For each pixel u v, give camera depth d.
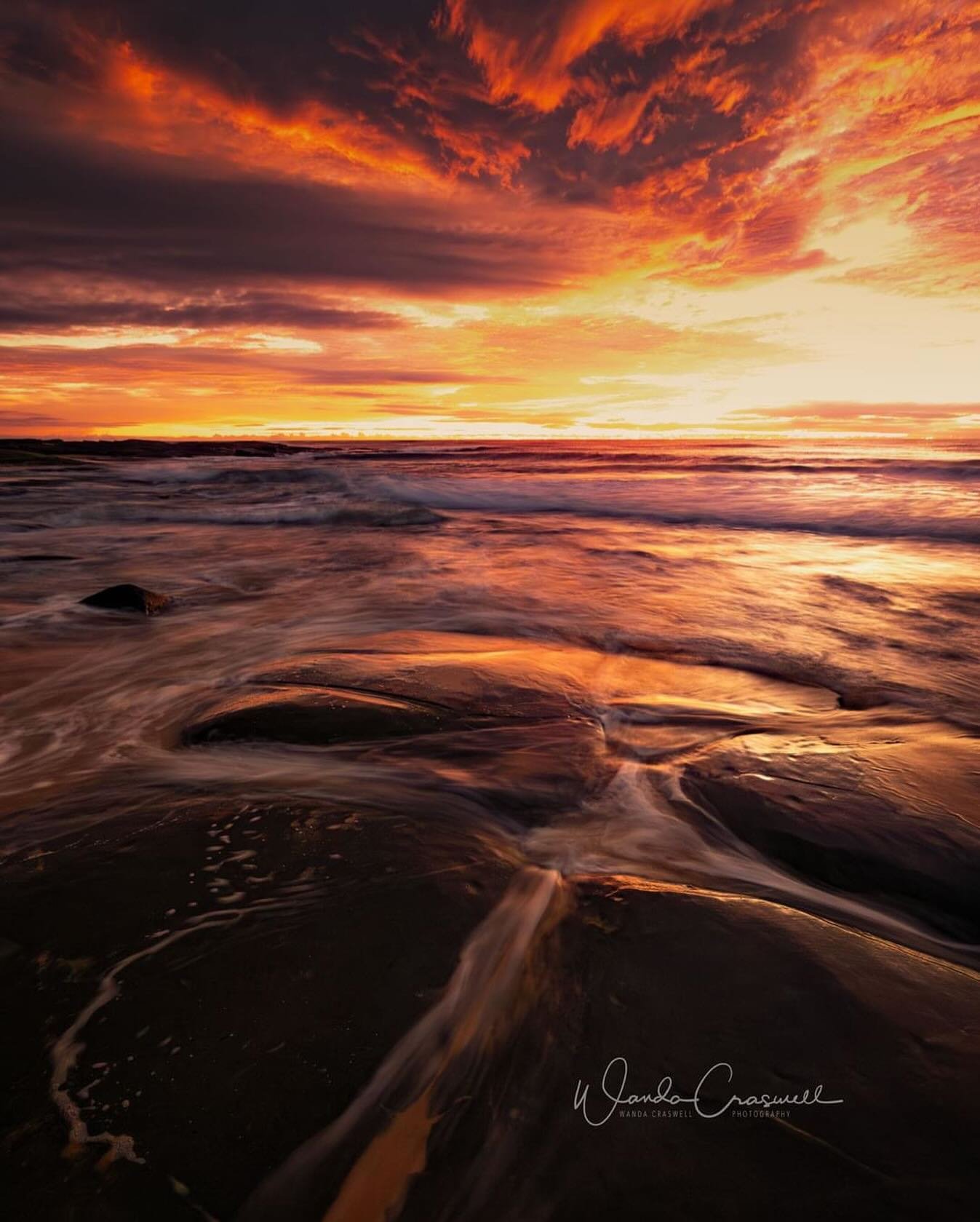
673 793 2.58
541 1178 1.11
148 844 2.08
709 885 1.99
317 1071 1.29
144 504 14.89
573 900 1.86
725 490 16.22
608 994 1.51
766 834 2.27
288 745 2.97
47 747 3.05
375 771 2.70
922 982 1.56
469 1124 1.21
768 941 1.68
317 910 1.76
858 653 4.55
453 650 4.53
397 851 2.07
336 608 5.98
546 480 20.11
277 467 27.41
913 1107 1.22
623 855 2.15
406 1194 1.09
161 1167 1.10
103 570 8.05
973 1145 1.14
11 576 7.64
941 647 4.68
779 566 7.97
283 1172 1.11
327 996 1.47
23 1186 1.07
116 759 2.88
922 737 3.10
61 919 1.70
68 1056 1.30
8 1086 1.24
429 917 1.74
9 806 2.39
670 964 1.60
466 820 2.31
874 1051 1.35
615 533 11.14
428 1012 1.44
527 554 9.03
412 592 6.66
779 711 3.52
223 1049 1.33
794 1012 1.45
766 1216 1.05
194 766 2.78
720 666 4.29
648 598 6.30
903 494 13.84
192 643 4.90
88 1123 1.17
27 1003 1.43
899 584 6.79
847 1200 1.06
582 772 2.74
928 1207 1.05
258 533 11.40
